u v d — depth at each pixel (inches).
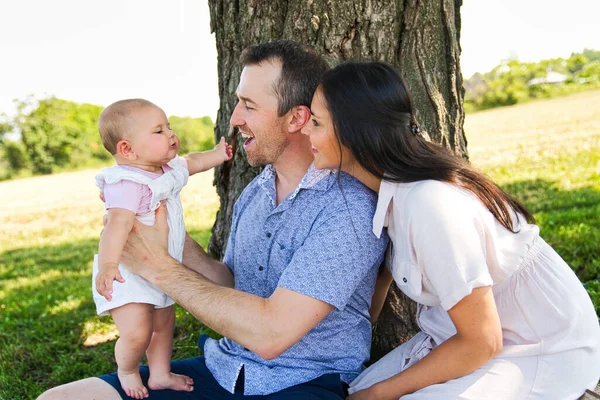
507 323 78.5
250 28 111.0
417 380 77.5
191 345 145.9
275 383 83.0
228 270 99.0
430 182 72.9
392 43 104.0
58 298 218.4
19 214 461.4
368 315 89.4
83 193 532.1
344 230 77.6
